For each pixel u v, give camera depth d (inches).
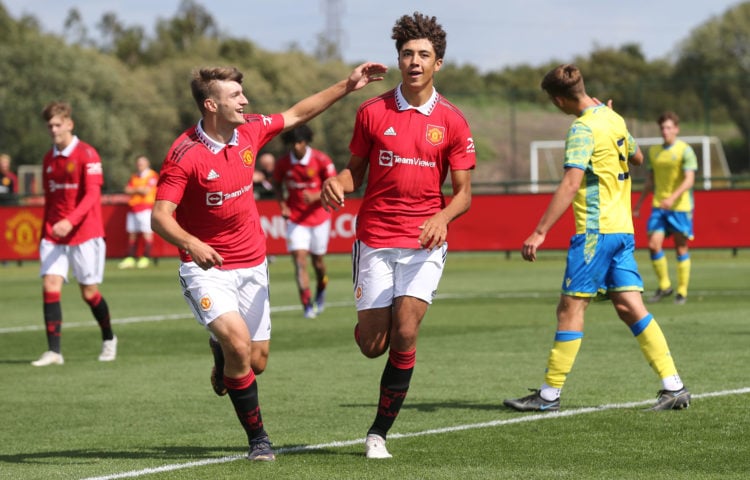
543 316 1530.5
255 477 631.8
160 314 1683.1
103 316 1191.6
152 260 3176.7
